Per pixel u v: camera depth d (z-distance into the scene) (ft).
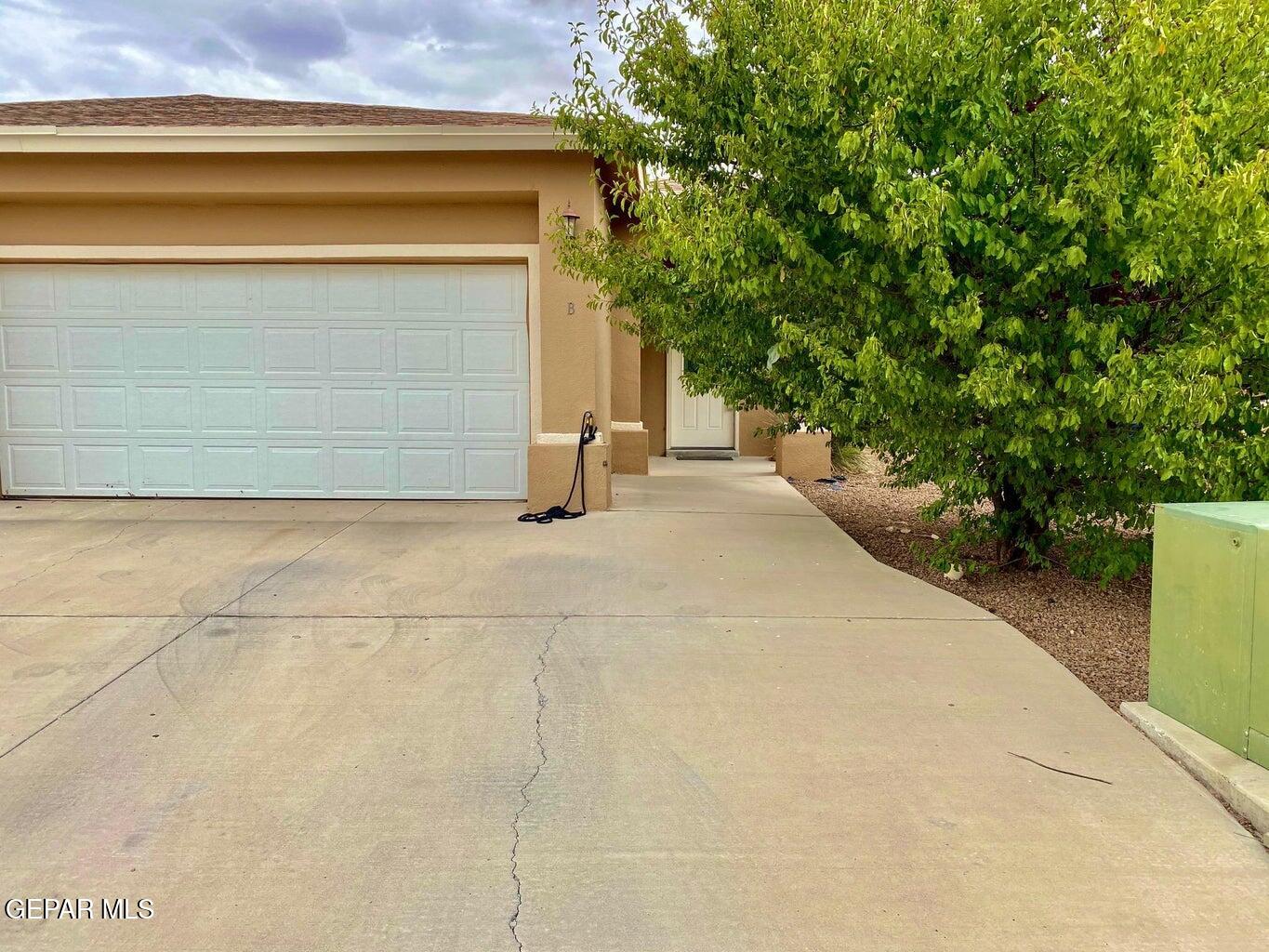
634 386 37.01
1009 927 7.69
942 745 11.13
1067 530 18.16
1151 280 13.26
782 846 8.91
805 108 16.37
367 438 27.81
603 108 19.90
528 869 8.48
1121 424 16.21
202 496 28.07
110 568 19.30
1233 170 13.14
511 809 9.56
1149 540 17.97
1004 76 15.26
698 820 9.38
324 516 25.38
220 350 27.50
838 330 16.89
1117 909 7.94
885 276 16.08
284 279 27.20
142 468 27.99
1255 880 8.39
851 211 15.29
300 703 12.20
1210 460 14.43
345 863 8.55
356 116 29.27
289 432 27.78
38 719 11.60
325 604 16.67
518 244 26.30
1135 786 10.14
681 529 23.93
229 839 8.93
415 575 18.79
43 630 15.10
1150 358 14.23
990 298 16.16
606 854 8.75
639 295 22.72
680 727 11.57
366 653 14.14
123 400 27.71
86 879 8.25
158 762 10.48
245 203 26.13
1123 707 12.10
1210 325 14.26
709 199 17.83
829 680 13.19
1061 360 15.99
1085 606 17.60
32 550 20.95
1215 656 10.61
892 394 16.35
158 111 28.99
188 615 15.96
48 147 24.08
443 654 14.08
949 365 17.26
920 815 9.49
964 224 14.55
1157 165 13.55
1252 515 10.61
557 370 25.85
